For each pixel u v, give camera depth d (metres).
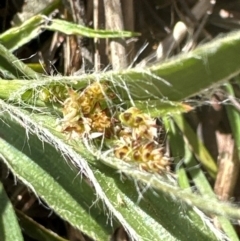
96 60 0.13
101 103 0.10
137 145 0.09
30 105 0.11
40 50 0.14
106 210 0.11
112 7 0.13
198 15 0.14
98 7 0.13
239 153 0.13
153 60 0.13
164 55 0.13
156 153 0.09
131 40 0.13
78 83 0.10
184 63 0.09
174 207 0.10
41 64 0.12
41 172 0.11
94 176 0.10
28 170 0.11
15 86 0.10
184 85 0.10
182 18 0.14
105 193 0.10
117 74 0.10
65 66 0.14
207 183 0.13
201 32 0.14
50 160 0.11
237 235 0.13
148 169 0.09
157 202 0.10
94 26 0.13
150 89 0.10
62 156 0.11
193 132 0.13
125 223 0.10
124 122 0.09
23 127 0.11
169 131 0.13
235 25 0.14
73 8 0.13
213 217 0.12
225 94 0.13
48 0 0.13
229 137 0.14
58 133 0.10
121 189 0.10
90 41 0.13
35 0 0.13
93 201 0.11
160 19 0.14
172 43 0.14
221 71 0.09
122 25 0.13
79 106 0.10
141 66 0.10
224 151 0.14
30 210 0.13
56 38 0.14
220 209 0.08
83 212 0.11
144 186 0.10
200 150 0.13
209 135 0.14
